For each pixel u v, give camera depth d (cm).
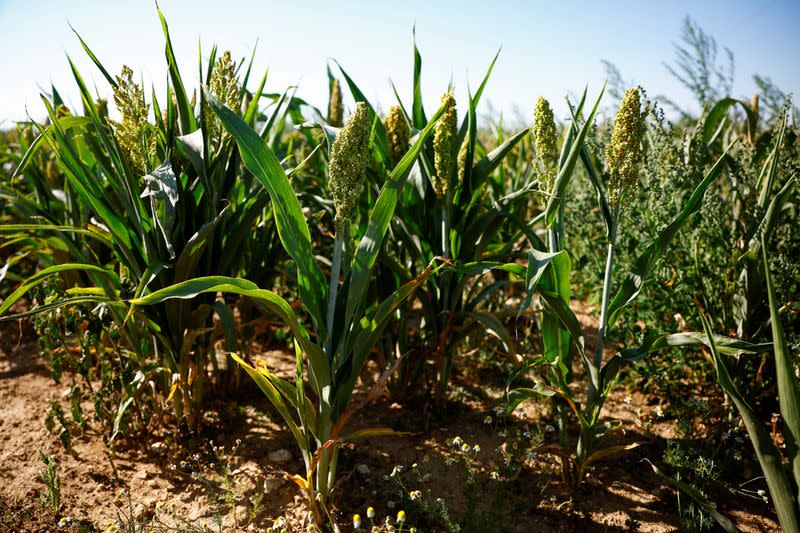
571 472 216
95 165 266
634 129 175
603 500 204
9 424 256
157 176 199
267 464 224
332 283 175
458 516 194
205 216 225
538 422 252
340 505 200
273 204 159
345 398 188
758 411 239
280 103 245
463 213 240
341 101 352
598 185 192
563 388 201
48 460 196
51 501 195
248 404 272
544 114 190
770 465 151
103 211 208
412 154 168
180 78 214
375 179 246
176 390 229
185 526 190
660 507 200
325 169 325
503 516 189
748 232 215
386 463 225
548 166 195
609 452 199
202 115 212
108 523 192
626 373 282
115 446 239
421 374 276
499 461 226
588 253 335
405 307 260
